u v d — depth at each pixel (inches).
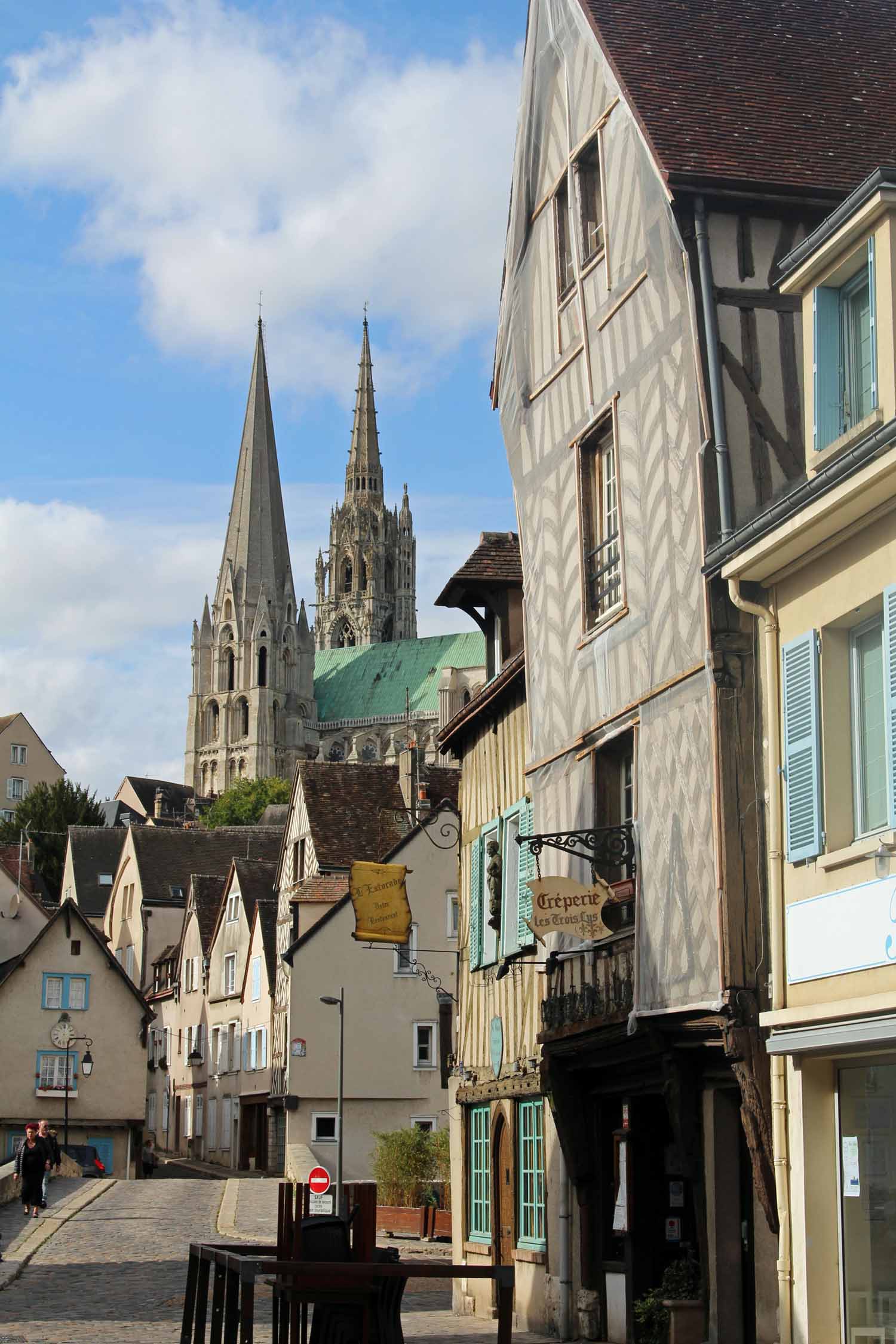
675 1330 573.0
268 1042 2160.4
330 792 1990.7
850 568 482.6
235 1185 1668.3
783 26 679.1
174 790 5979.3
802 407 560.7
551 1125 725.3
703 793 545.0
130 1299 775.1
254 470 7288.4
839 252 503.8
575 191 687.1
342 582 7864.2
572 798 682.2
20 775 4808.1
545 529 726.5
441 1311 864.3
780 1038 494.6
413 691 7096.5
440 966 1808.6
